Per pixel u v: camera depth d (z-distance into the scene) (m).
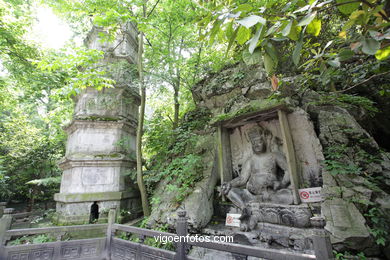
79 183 6.38
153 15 7.56
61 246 4.36
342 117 4.46
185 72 8.59
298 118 4.63
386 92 3.33
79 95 7.68
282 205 4.09
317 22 1.41
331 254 2.05
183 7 7.18
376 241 3.01
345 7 1.29
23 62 7.56
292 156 4.34
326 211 3.48
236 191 4.88
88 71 5.30
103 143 7.09
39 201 11.30
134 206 7.29
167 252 3.53
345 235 3.12
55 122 10.75
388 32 1.25
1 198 10.80
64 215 6.03
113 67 7.52
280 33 1.50
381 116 5.80
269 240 3.83
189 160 5.30
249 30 1.48
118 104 7.68
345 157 3.90
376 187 3.51
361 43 1.32
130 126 7.76
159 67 7.11
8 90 8.75
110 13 5.45
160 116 7.68
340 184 3.67
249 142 5.46
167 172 5.80
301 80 4.36
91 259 4.45
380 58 1.53
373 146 4.16
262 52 1.56
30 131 10.88
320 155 4.18
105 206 6.34
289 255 2.32
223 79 6.92
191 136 6.37
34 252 4.14
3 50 7.24
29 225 6.78
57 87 7.57
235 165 5.60
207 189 5.24
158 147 7.11
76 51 5.21
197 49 8.72
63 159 6.85
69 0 6.07
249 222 4.29
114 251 4.45
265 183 4.59
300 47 1.31
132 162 7.59
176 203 5.23
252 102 5.23
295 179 4.18
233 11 1.38
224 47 8.30
